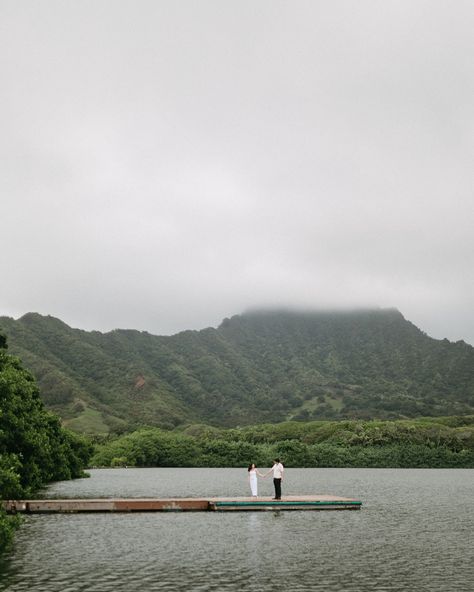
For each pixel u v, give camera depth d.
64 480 111.19
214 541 37.38
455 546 37.19
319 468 195.25
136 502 53.41
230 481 115.75
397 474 154.62
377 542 38.22
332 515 52.34
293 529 43.03
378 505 66.44
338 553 34.03
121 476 135.25
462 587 26.27
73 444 123.00
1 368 77.38
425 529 45.47
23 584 25.89
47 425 97.06
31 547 35.00
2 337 90.25
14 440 67.44
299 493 83.62
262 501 54.66
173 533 40.56
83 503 52.72
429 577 28.19
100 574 27.95
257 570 29.25
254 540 37.88
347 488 97.06
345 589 25.78
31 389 85.25
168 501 53.91
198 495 77.94
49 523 45.56
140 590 25.11
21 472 68.19
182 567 29.73
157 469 186.50
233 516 50.16
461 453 198.50
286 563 31.05
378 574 28.73
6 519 35.81
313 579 27.53
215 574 28.28
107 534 39.97
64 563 30.45
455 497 79.44
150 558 31.92
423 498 77.69
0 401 66.12
